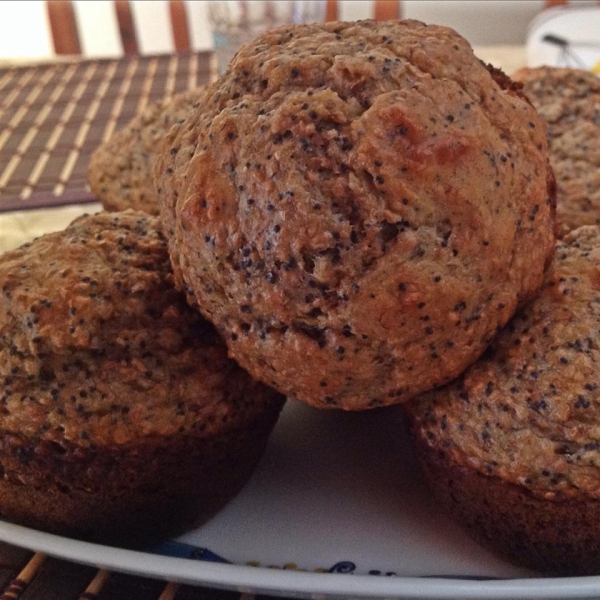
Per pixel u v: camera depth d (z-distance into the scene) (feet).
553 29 1.41
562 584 0.49
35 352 0.54
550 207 0.55
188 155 0.53
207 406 0.56
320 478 0.63
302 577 0.50
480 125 0.50
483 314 0.51
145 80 1.51
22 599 0.53
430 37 0.53
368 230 0.48
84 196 0.99
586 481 0.50
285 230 0.48
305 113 0.49
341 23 0.56
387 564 0.57
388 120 0.48
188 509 0.59
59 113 1.36
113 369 0.54
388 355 0.51
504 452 0.52
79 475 0.55
